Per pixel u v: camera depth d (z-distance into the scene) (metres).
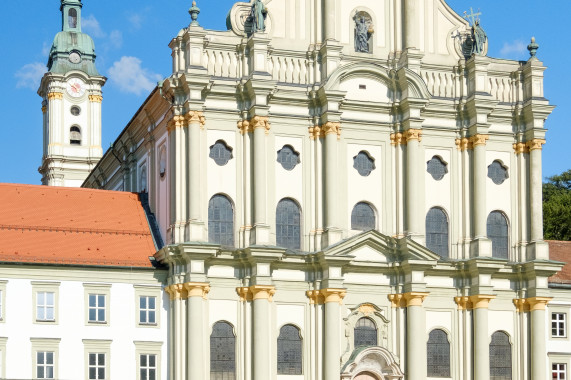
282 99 75.69
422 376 75.31
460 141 79.44
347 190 76.56
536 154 80.19
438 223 78.62
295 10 77.69
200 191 73.44
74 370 70.94
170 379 72.25
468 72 80.12
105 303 72.12
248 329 73.06
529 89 80.75
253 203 74.38
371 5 79.38
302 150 76.12
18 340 70.12
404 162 77.88
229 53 75.44
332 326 73.88
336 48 76.75
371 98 77.88
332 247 74.00
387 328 76.00
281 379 73.50
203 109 74.06
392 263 76.06
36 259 71.06
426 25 80.38
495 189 80.06
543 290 78.62
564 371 80.31
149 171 80.62
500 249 79.88
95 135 137.88
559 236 113.50
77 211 76.81
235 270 73.62
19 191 77.19
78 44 139.75
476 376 76.69
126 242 75.00
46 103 139.88
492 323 78.56
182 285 71.94
